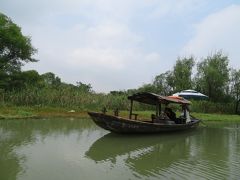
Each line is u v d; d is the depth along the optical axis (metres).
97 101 34.12
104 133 18.16
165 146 15.47
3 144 13.47
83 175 9.56
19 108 27.89
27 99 31.02
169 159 12.50
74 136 16.55
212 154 13.85
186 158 12.80
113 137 17.02
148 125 17.84
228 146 16.19
